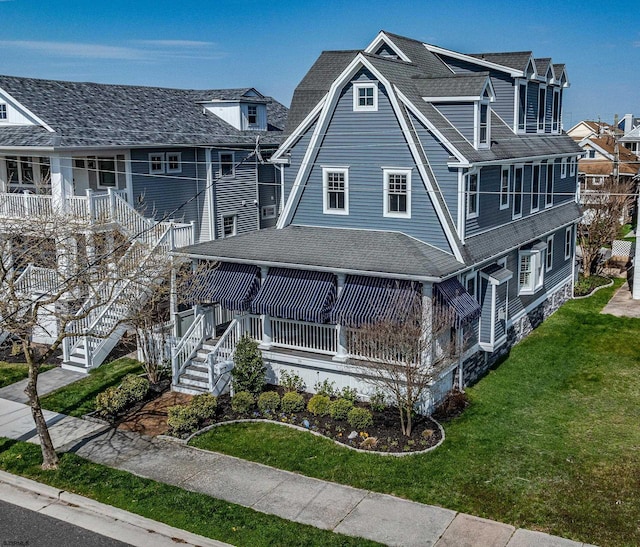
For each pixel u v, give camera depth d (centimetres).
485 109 2298
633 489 1593
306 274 2178
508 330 2630
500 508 1519
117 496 1592
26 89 2961
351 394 2094
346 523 1465
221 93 3722
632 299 3419
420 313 1933
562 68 3216
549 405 2125
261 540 1398
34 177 3134
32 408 1714
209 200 3362
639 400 2155
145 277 2245
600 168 6600
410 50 2680
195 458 1786
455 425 1966
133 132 3039
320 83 2705
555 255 3188
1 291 1912
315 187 2433
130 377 2208
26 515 1541
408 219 2250
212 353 2169
